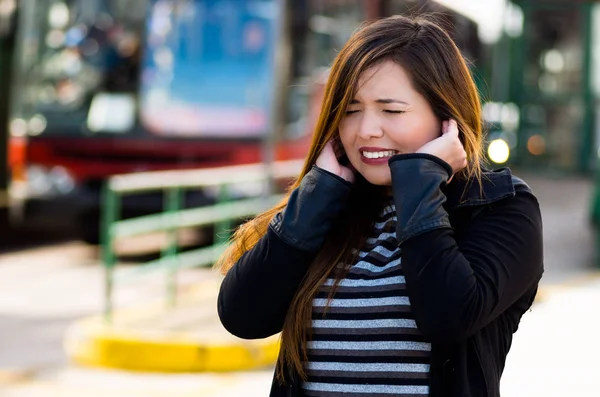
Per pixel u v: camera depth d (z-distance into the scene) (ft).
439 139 9.71
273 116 37.81
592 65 91.09
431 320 9.22
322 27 49.44
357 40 10.05
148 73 48.21
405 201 9.46
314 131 10.32
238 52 47.47
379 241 10.12
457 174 10.00
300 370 9.92
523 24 90.22
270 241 10.03
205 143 47.29
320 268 10.01
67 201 48.44
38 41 49.73
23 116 49.29
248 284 10.11
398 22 10.13
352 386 9.77
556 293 39.68
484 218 9.84
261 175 38.01
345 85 9.98
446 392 9.53
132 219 46.24
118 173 48.01
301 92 48.39
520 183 10.05
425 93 9.82
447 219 9.48
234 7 47.62
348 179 10.25
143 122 47.85
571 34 90.89
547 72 91.30
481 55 62.75
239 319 10.25
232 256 11.03
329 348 9.87
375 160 10.02
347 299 9.86
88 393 27.32
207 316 33.24
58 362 30.76
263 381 28.60
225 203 37.17
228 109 47.29
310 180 10.06
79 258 50.44
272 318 10.21
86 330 30.71
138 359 29.68
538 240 9.94
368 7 51.34
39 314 37.52
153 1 48.52
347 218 10.27
